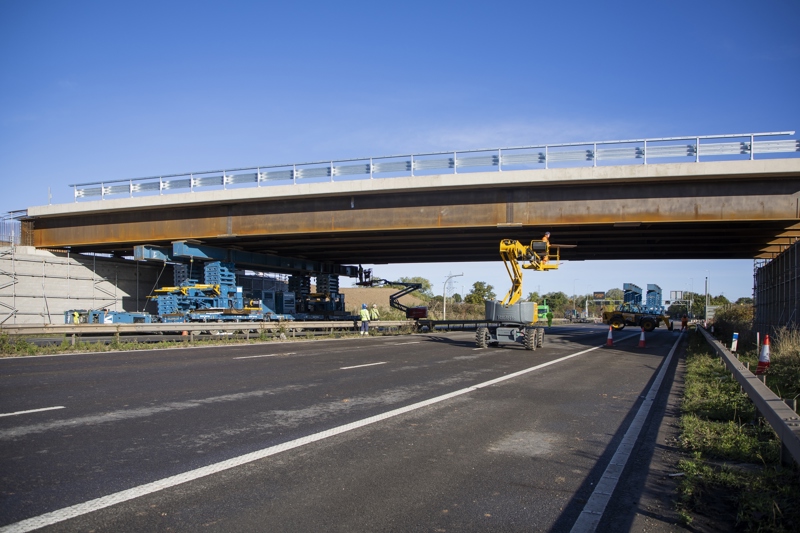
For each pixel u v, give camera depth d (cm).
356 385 1229
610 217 2531
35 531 436
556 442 779
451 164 2614
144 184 3094
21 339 1781
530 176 2514
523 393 1189
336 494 544
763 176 2338
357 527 467
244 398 1027
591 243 3350
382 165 2705
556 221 2592
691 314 9481
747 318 5319
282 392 1104
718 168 2328
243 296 3744
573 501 550
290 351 2055
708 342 2775
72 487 536
